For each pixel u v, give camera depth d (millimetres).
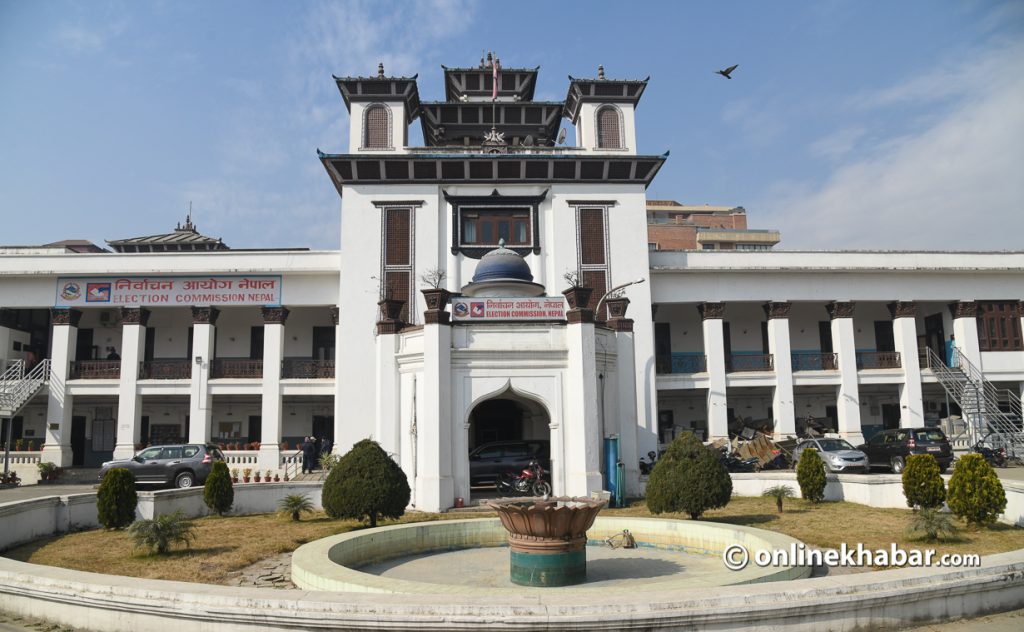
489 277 22484
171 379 30781
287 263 31391
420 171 30719
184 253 31219
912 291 33531
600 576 10367
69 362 30828
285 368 32656
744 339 35844
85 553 12594
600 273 30641
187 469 23219
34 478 29203
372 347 29312
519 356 19203
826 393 36156
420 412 19156
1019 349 33812
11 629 7613
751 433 32156
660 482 15742
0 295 30922
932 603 7473
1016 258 34000
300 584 9234
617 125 33188
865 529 14125
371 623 6379
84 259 31125
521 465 22406
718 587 7023
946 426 32656
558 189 31219
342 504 14672
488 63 37812
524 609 6328
